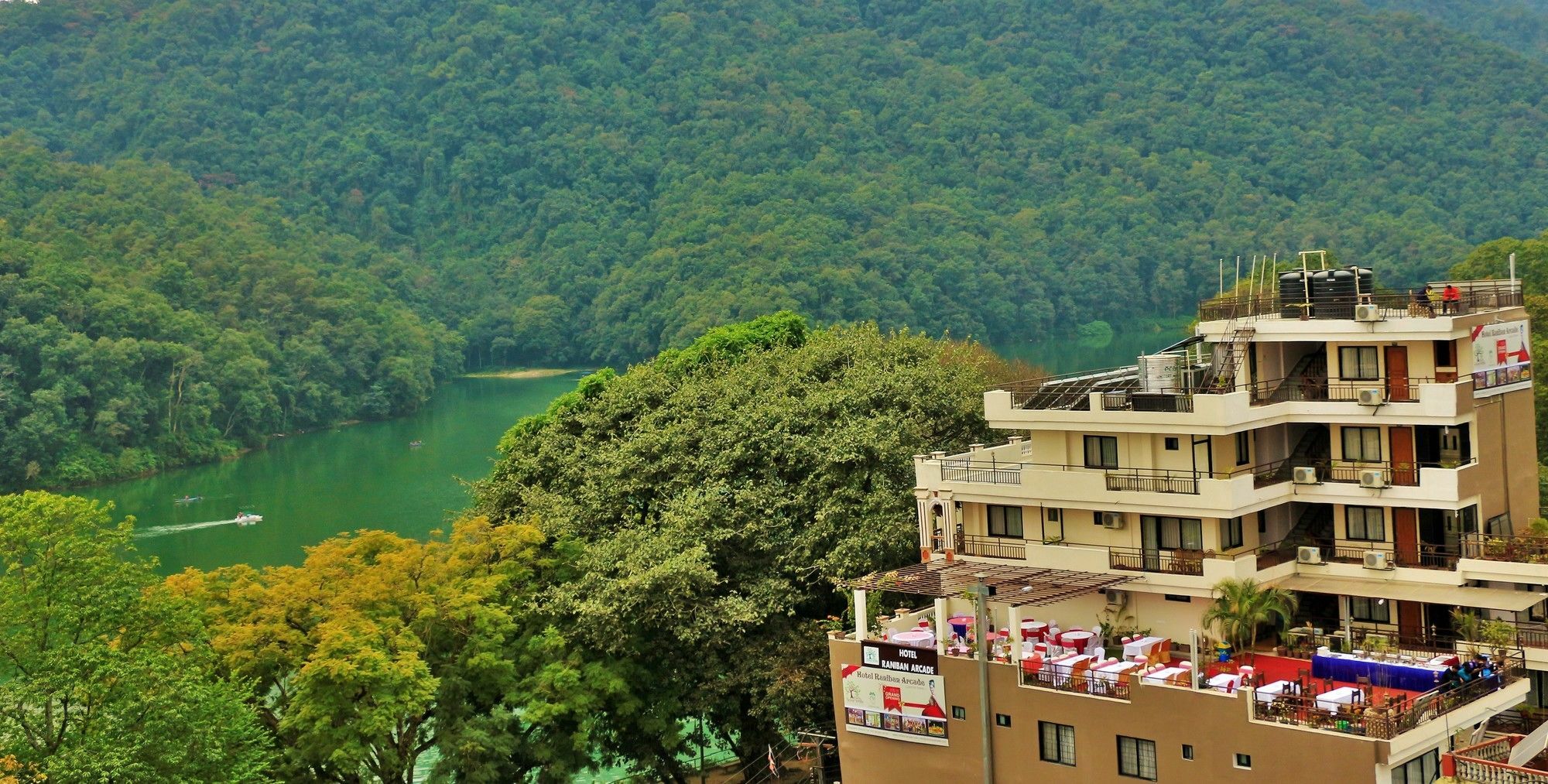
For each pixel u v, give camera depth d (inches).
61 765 1866.4
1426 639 2080.5
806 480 2753.4
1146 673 1988.2
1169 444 2199.8
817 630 2581.2
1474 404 2128.4
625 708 2551.7
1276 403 2186.3
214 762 2021.4
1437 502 2089.1
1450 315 2126.0
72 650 2015.3
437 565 2613.2
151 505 7455.7
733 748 2770.7
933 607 2527.1
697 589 2598.4
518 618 2630.4
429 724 2647.6
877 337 3513.8
